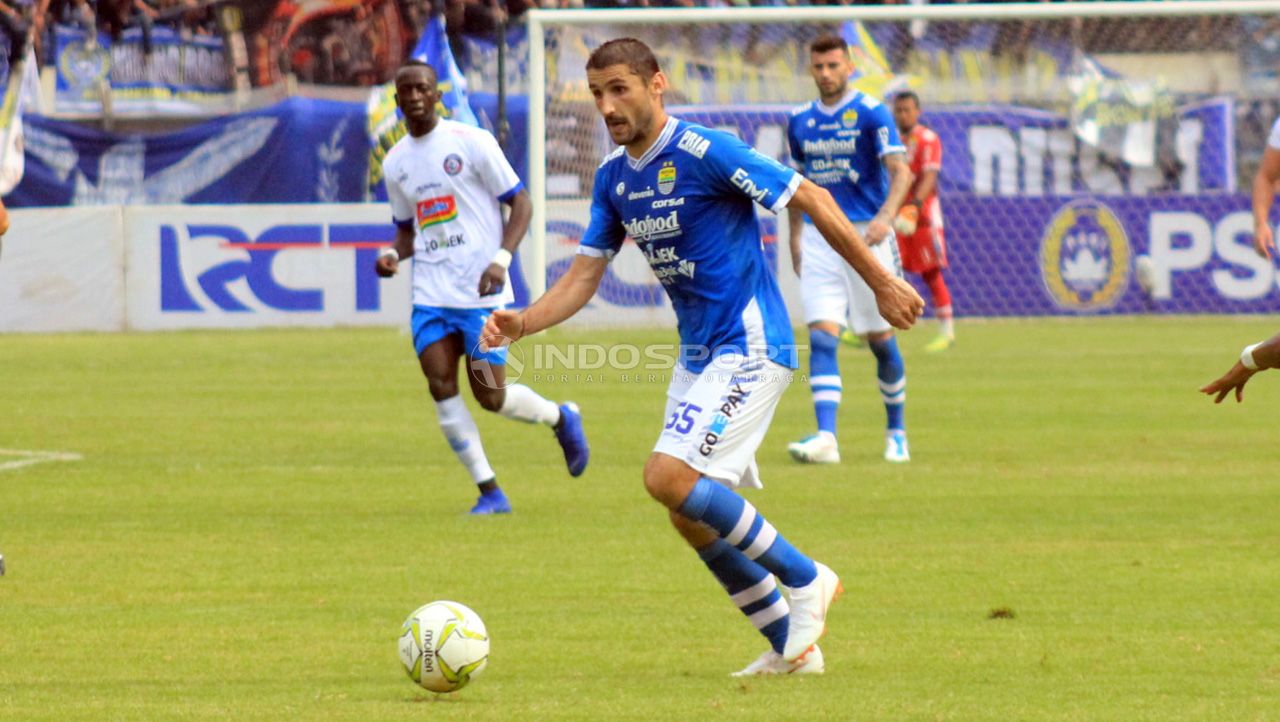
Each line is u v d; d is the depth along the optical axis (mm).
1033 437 39125
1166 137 72812
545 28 70125
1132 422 41781
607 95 17625
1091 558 24688
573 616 21031
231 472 34438
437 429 41562
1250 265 72750
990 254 73562
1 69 76812
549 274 68812
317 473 34344
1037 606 21453
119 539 26703
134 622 20703
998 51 73250
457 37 79875
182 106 80938
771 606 18047
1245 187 72875
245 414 44406
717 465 17750
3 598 22172
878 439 39250
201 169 76875
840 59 35562
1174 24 73000
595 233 18750
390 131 67312
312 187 76750
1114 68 73062
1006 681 17547
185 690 17281
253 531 27453
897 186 34562
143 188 77000
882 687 17297
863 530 27141
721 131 17781
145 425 42188
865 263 17391
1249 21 72438
